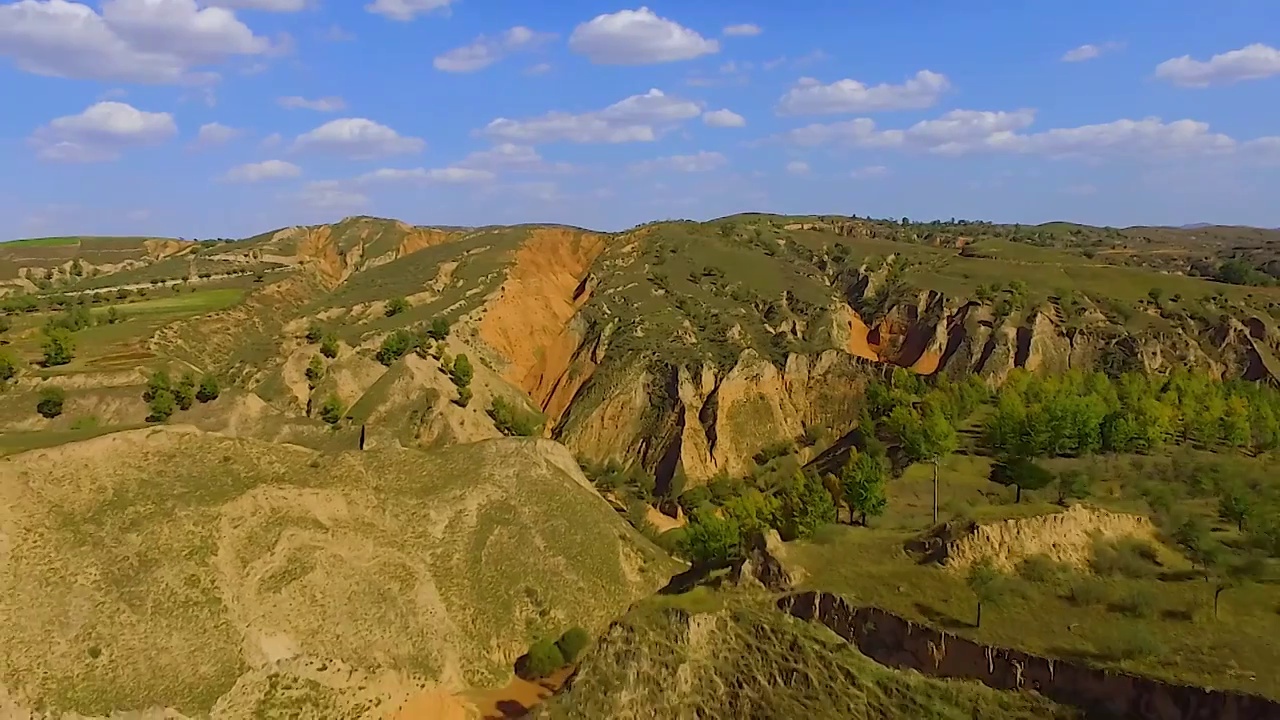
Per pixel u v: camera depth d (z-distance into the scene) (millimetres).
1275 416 86438
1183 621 41938
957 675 41500
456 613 60500
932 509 66250
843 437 116688
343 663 50562
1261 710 34469
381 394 108625
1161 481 66500
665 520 100375
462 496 68438
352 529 60125
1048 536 50000
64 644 45844
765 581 51531
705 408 120188
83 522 51812
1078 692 38125
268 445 65500
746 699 39125
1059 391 94125
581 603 66062
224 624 49250
